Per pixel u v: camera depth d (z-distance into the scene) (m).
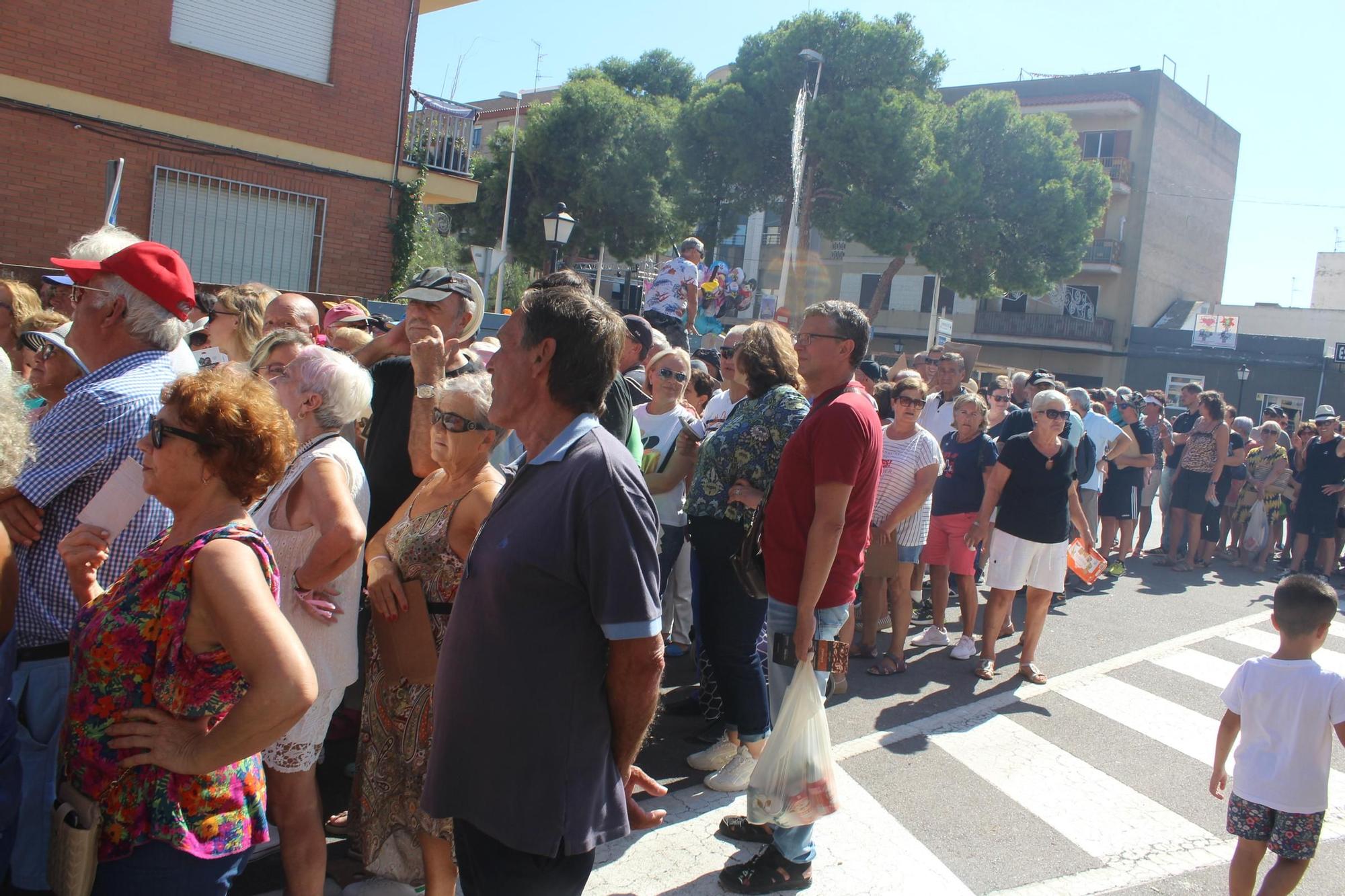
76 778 2.07
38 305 4.44
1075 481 6.80
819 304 3.68
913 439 6.21
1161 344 40.53
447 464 3.12
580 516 2.09
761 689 4.16
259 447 2.12
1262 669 3.51
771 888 3.49
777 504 3.58
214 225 11.42
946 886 3.67
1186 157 43.50
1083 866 3.91
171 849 2.05
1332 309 44.34
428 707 3.06
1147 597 9.52
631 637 2.11
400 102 12.89
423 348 3.70
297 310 4.57
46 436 2.55
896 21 28.34
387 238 12.95
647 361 5.61
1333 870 4.05
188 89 11.03
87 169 10.43
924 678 6.36
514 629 2.12
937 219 28.52
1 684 2.09
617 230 32.53
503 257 13.07
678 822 4.00
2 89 9.80
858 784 4.59
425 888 3.06
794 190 27.17
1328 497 11.06
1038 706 5.92
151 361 2.78
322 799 3.94
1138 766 5.04
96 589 2.50
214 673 2.04
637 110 32.72
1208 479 11.03
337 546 2.85
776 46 28.14
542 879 2.18
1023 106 42.53
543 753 2.13
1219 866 3.98
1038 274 31.00
